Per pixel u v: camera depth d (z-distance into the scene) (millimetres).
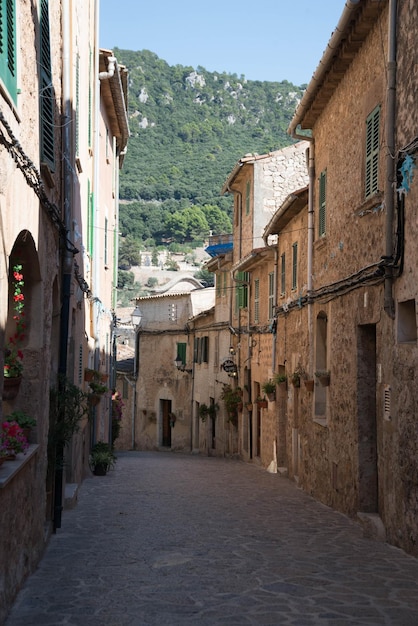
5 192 5668
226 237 43875
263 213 26250
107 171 21516
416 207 8594
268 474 19688
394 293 9438
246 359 25203
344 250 12422
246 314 25531
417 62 8672
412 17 8859
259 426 23984
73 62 11289
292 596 6598
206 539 9500
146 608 6188
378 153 10414
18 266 7457
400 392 9117
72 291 11383
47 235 8391
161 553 8523
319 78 12875
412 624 5762
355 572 7609
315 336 15055
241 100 161875
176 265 98375
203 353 32438
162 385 37281
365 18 10484
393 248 9461
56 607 6227
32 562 7523
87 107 14867
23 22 6383
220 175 124500
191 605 6285
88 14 14945
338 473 12555
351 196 11992
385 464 9781
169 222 110938
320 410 14766
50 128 8305
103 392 15984
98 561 8078
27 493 7176
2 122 5305
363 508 11141
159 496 14117
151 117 143125
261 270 23047
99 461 18156
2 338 5711
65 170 10172
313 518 11633
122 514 11586
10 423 6828
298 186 26438
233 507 12789
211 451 31000
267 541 9445
